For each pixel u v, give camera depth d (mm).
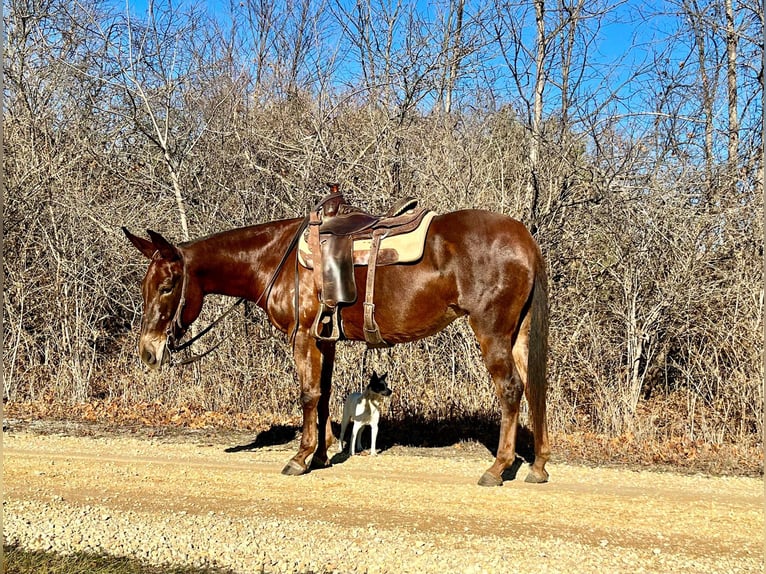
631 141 9648
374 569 3980
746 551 4242
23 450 7227
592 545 4301
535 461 5926
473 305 5562
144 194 12070
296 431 8516
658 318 9148
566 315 9367
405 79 11297
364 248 5809
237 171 11102
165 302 6219
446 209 9414
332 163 10195
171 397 9984
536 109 10398
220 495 5355
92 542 4371
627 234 9273
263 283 6418
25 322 10906
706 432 7691
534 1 10383
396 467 6555
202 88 12555
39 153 11578
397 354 9320
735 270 8688
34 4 13680
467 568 3957
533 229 9555
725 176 9164
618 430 8062
